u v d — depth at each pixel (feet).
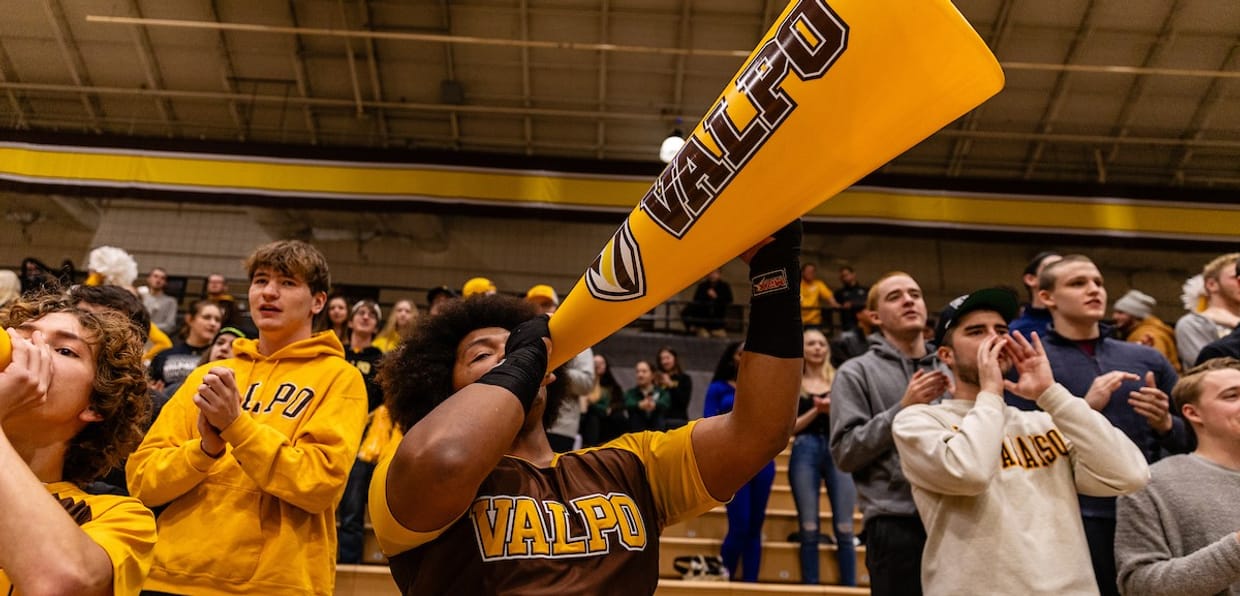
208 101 37.91
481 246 42.37
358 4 33.88
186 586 5.75
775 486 17.15
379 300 40.32
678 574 14.16
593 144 39.81
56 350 4.39
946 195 31.48
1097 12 32.24
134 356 4.76
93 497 4.33
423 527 3.55
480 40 31.48
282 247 7.35
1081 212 31.01
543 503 4.02
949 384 7.53
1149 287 40.98
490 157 31.35
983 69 2.57
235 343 7.18
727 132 3.04
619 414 18.07
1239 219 30.60
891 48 2.63
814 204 3.08
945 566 6.63
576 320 3.61
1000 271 42.37
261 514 6.08
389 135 39.58
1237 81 34.27
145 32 34.71
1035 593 6.27
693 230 3.18
